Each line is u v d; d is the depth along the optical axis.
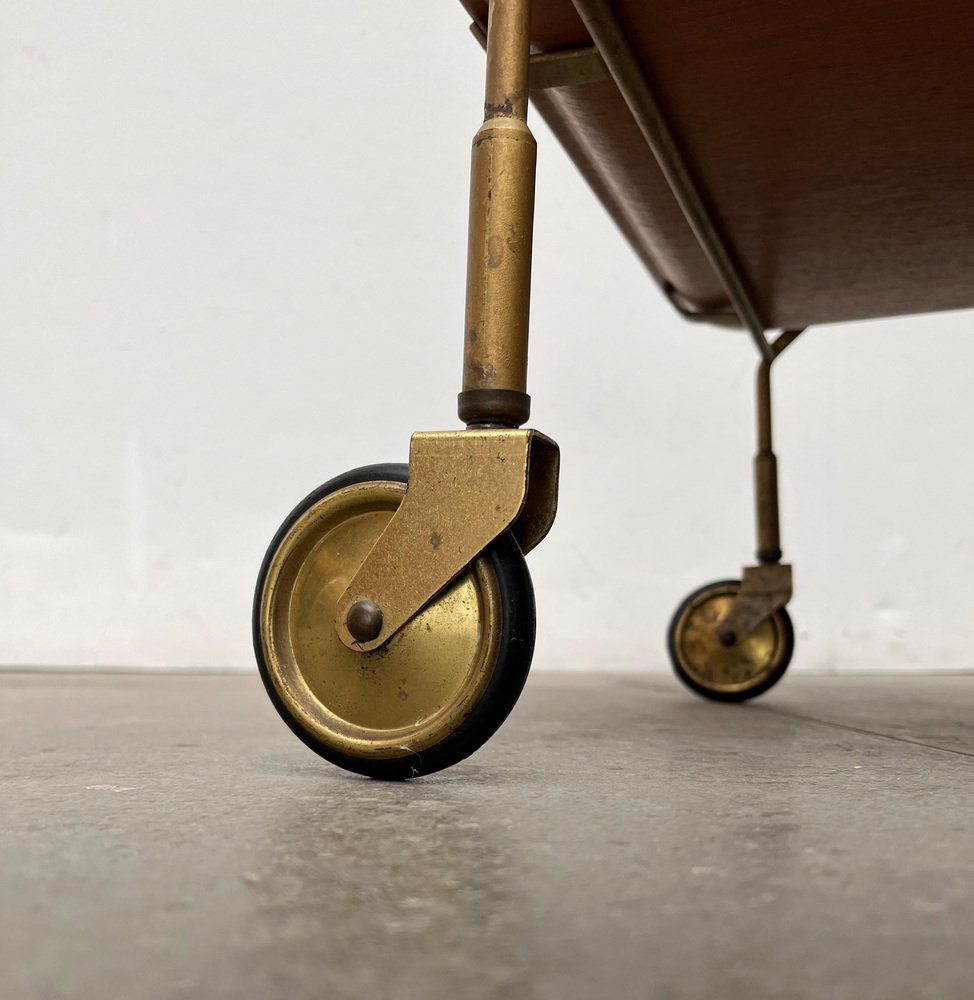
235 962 0.23
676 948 0.24
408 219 1.23
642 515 1.23
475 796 0.36
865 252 0.60
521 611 0.36
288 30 1.24
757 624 0.72
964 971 0.23
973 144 0.50
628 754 0.45
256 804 0.35
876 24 0.42
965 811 0.34
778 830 0.32
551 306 1.24
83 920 0.25
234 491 1.20
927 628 1.23
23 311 1.21
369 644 0.38
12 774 0.39
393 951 0.24
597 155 0.53
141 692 0.79
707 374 1.23
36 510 1.19
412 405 1.22
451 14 1.25
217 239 1.22
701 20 0.42
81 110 1.23
